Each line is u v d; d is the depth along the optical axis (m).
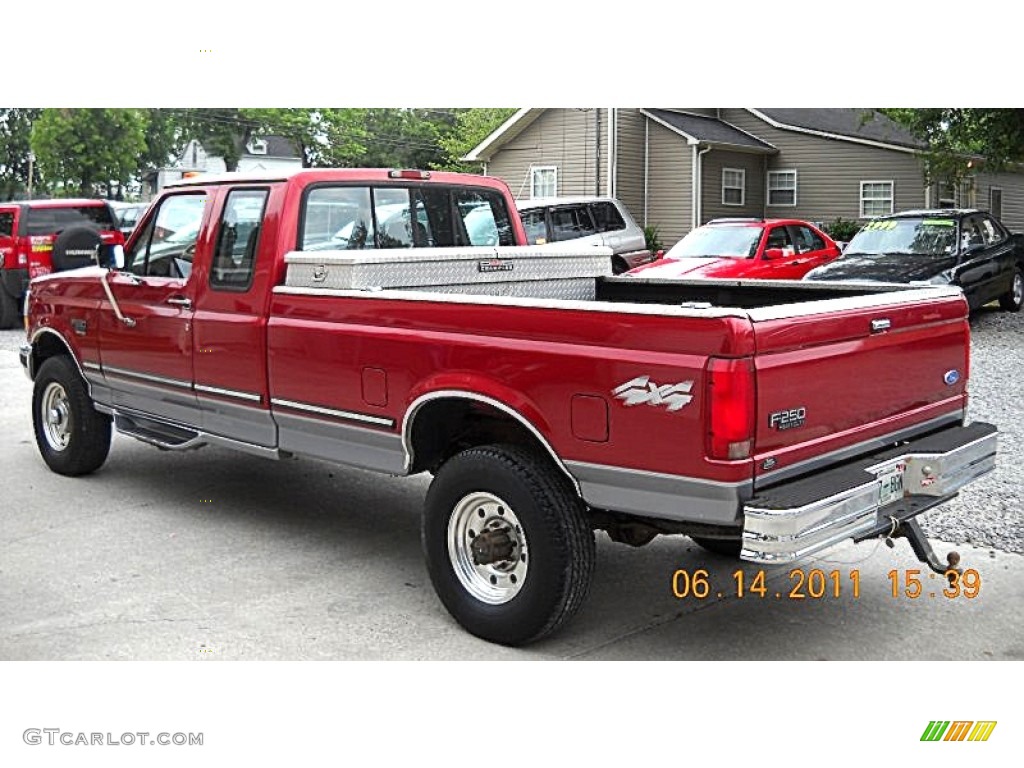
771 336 4.07
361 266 5.43
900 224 15.45
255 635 4.88
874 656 4.65
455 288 5.85
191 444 6.52
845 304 4.49
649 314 4.15
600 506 4.39
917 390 4.96
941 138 19.17
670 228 28.16
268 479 7.76
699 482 4.05
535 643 4.80
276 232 5.82
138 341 6.75
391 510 6.99
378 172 6.34
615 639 4.86
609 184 27.36
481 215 7.00
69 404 7.54
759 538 3.98
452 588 4.89
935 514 6.54
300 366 5.59
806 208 28.86
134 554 6.04
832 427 4.42
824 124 29.20
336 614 5.15
